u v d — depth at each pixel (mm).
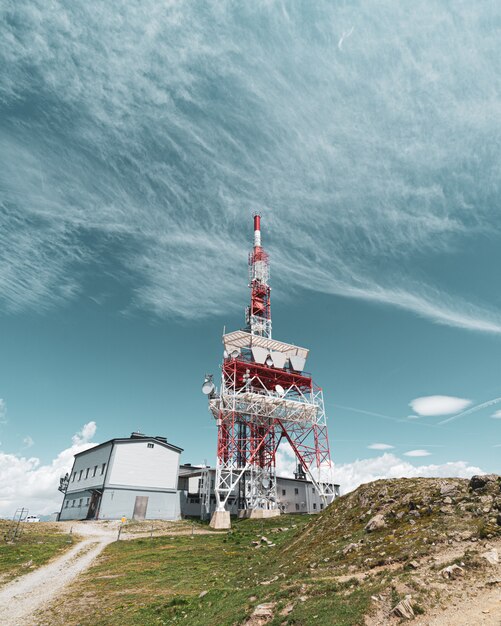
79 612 18438
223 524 52000
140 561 29375
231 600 15391
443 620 9688
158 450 62156
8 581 25000
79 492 63250
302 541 25812
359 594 12031
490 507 17484
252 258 89375
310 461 67062
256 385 70438
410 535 17516
